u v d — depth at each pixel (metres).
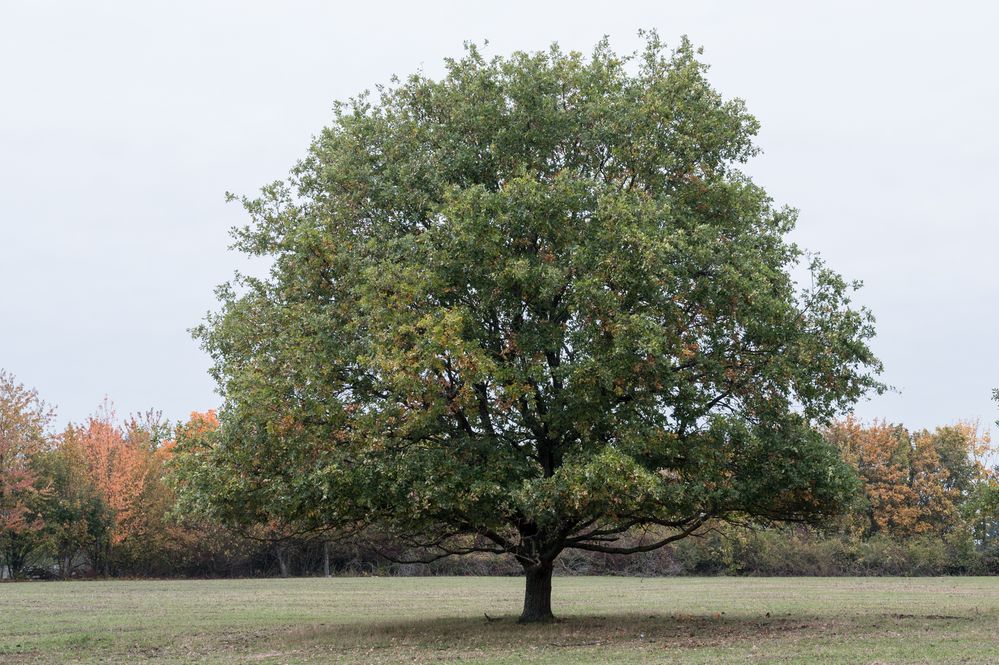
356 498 19.66
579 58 24.47
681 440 20.95
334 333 21.08
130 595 42.69
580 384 19.56
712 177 23.22
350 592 45.41
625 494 18.69
